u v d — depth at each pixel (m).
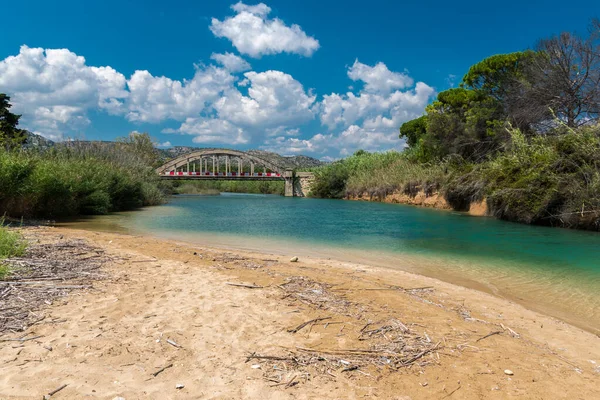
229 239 11.23
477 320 4.70
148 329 3.89
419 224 15.63
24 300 4.41
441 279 6.90
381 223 15.94
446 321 4.56
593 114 21.06
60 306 4.35
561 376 3.31
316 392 2.88
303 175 50.31
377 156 41.75
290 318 4.39
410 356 3.54
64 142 23.66
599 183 13.62
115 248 8.29
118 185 20.98
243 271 6.66
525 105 23.28
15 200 13.10
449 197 24.72
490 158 23.00
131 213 19.52
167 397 2.71
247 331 3.97
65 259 6.61
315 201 35.59
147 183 27.23
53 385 2.77
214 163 54.09
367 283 6.18
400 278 6.75
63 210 15.77
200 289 5.39
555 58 22.30
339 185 43.41
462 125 28.28
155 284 5.54
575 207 14.09
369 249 9.83
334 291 5.58
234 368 3.19
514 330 4.44
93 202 17.91
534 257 8.89
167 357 3.32
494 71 30.70
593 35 20.95
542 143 17.97
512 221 16.97
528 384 3.13
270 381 3.00
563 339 4.25
